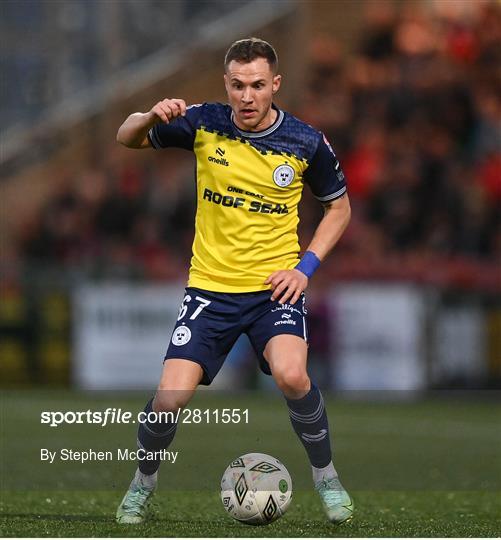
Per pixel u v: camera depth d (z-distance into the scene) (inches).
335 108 2477.9
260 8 2716.5
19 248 2377.0
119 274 2036.2
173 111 688.4
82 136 2573.8
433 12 2620.6
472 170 2330.2
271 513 695.1
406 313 2016.5
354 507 868.0
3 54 2564.0
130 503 731.4
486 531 729.6
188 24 2691.9
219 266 718.5
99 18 2605.8
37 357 2023.9
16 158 2546.8
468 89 2437.3
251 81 687.1
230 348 723.4
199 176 726.5
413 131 2396.7
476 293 2046.0
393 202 2274.9
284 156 716.7
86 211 2346.2
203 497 911.7
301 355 700.7
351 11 2662.4
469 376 2034.9
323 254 729.6
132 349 2020.2
